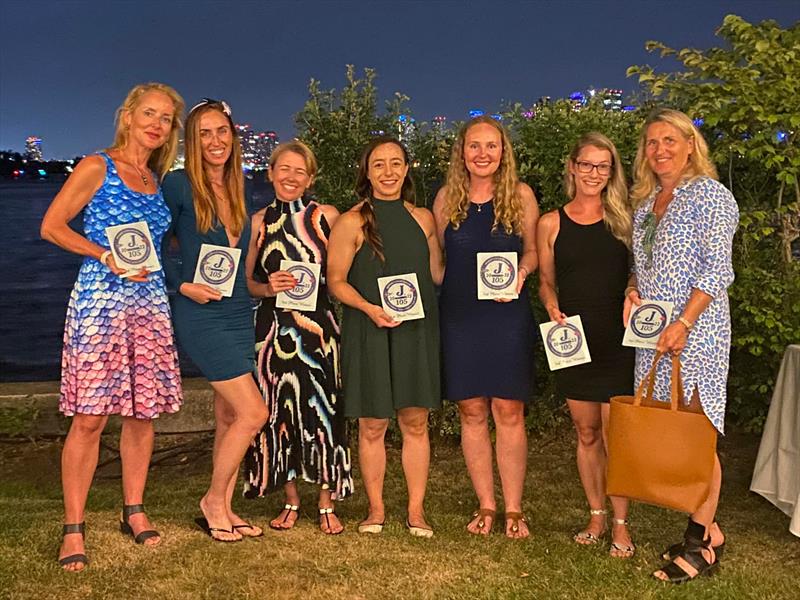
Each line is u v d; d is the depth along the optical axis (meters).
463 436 4.56
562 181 6.02
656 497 3.73
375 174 4.31
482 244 4.29
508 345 4.30
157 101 3.91
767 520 4.77
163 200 4.04
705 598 3.67
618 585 3.79
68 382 3.88
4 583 3.70
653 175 4.00
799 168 5.56
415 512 4.52
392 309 4.21
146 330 3.92
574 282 4.18
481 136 4.21
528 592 3.72
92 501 5.43
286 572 3.89
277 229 4.34
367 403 4.32
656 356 3.73
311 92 6.45
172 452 6.61
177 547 4.13
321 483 4.35
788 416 4.71
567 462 6.01
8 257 31.22
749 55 5.72
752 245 5.82
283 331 4.33
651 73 5.86
